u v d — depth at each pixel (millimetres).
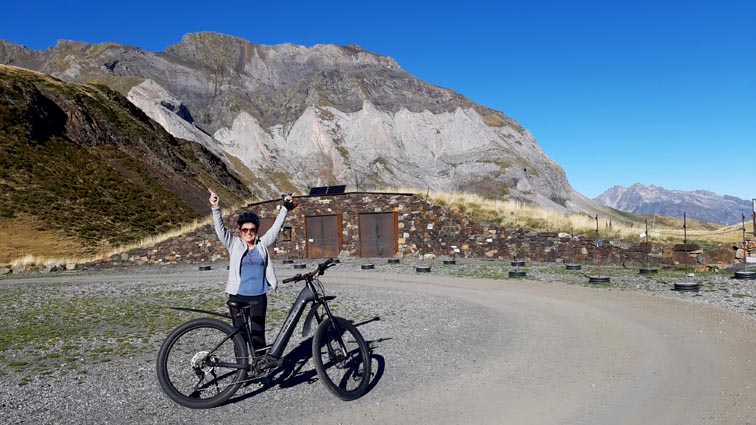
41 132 55656
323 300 5914
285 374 6527
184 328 5535
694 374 6168
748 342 7578
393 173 198625
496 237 26500
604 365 6691
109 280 21766
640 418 4883
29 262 30594
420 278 18516
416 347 7801
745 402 5180
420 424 4863
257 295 5766
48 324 10641
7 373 6820
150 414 5211
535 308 11281
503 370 6547
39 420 5055
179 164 73812
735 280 14992
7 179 44500
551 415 5016
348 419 5016
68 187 48406
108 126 67750
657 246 21188
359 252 30000
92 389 6051
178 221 53125
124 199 52406
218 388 5672
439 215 28453
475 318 10211
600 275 17516
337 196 30531
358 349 6180
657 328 8820
